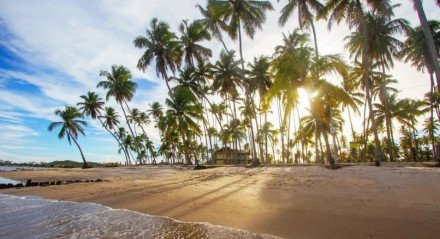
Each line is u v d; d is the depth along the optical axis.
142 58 39.75
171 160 86.38
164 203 11.12
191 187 15.02
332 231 6.68
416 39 32.34
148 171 32.72
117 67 53.69
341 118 43.94
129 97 54.00
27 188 18.92
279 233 6.79
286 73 19.56
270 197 10.84
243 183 15.23
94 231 7.66
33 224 8.84
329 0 24.70
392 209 8.09
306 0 24.94
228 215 8.64
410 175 12.75
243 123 54.28
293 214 8.29
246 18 29.20
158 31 40.16
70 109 60.91
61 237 7.27
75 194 15.04
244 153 68.62
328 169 17.67
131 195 13.54
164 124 42.25
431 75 33.56
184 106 40.56
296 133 53.16
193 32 39.38
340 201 9.44
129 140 78.12
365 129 42.06
